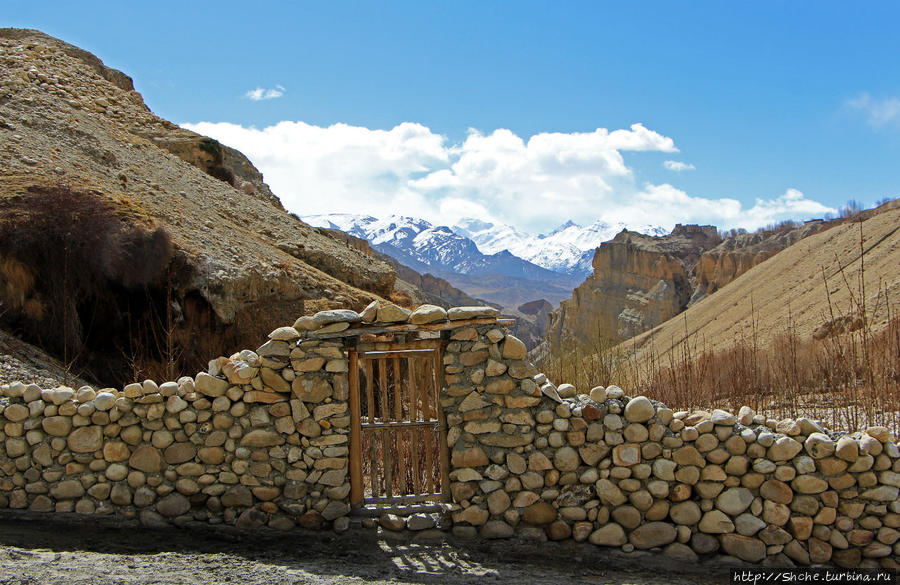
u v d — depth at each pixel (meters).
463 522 8.20
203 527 8.08
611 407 8.33
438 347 8.44
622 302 103.94
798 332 35.91
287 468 8.16
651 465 8.23
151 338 14.93
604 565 7.91
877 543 7.95
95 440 8.12
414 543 8.05
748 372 17.16
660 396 15.30
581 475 8.25
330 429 8.16
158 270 15.71
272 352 8.18
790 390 15.72
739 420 8.38
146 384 8.19
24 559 6.80
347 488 8.18
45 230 14.30
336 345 8.23
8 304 13.42
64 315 13.06
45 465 8.12
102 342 14.67
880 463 8.02
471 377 8.29
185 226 19.12
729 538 8.09
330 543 7.93
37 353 12.71
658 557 8.08
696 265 103.94
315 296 19.50
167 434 8.15
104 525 7.98
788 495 8.06
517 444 8.25
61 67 29.09
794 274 54.25
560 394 8.48
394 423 8.45
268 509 8.12
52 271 14.09
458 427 8.29
